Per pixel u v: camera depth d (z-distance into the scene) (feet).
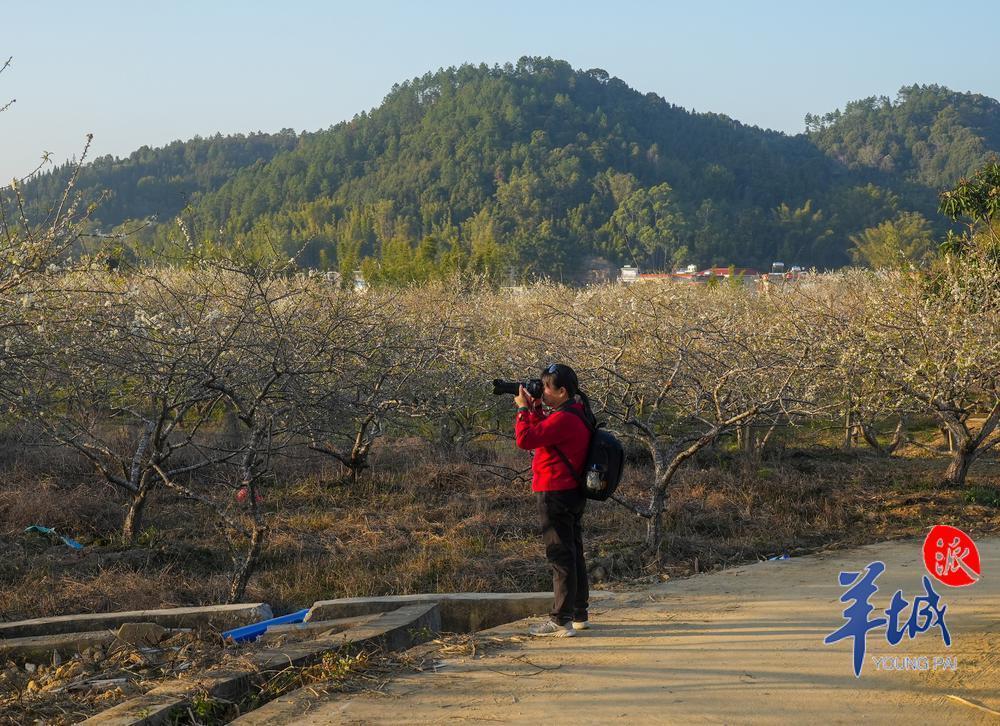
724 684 14.23
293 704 13.82
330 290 39.34
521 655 15.97
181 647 18.71
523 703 13.58
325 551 28.86
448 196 629.92
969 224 47.06
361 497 36.76
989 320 36.22
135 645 18.72
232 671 15.35
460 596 20.40
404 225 545.44
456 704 13.62
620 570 25.95
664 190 577.02
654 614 18.67
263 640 18.44
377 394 34.88
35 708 14.83
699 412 29.60
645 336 33.60
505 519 32.40
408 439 47.65
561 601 17.22
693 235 551.18
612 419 32.22
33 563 26.37
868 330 35.58
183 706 14.10
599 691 14.02
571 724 12.73
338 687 14.42
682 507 33.42
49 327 25.00
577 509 17.31
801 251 550.77
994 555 25.13
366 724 12.96
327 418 29.99
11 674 17.39
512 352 42.24
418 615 18.57
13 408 26.16
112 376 27.96
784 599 19.79
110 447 36.55
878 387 36.22
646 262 539.70
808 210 566.36
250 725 13.12
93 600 23.00
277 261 33.17
